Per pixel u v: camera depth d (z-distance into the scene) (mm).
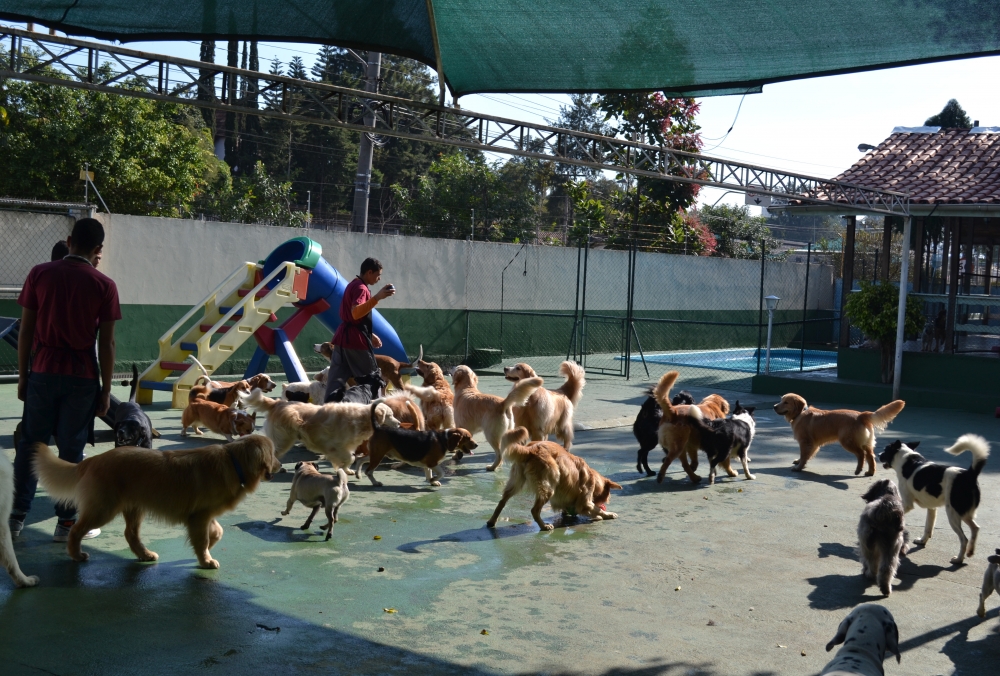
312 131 44844
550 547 5727
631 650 4051
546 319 19938
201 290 14336
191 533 4895
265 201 30484
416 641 4051
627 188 28312
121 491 4773
